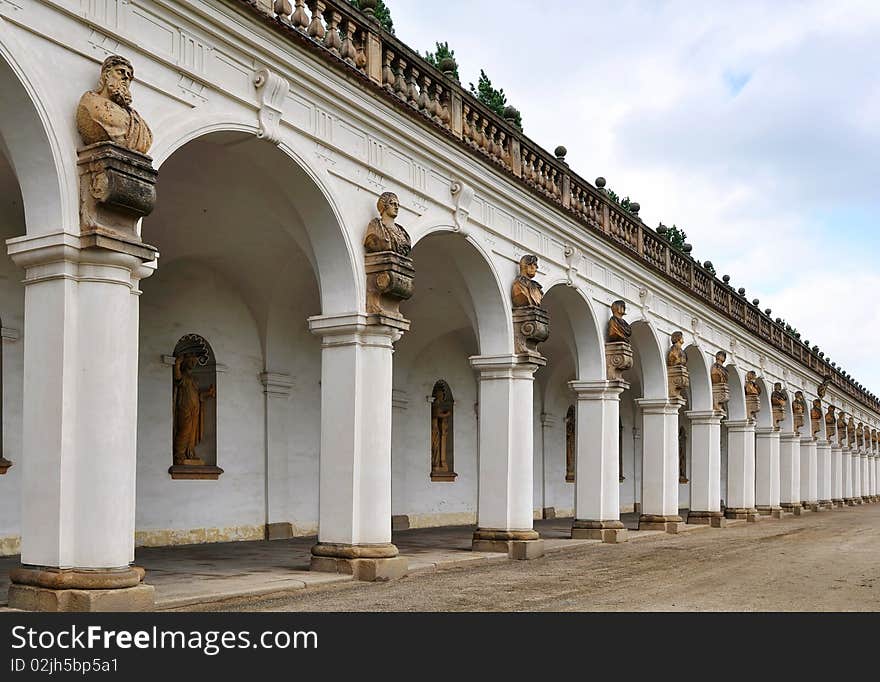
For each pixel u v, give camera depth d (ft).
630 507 139.44
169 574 43.06
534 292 59.98
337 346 45.73
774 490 126.21
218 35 37.86
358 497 44.96
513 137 61.82
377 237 45.88
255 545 60.80
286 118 41.55
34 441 30.91
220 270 63.16
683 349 92.73
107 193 30.55
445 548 61.26
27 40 30.17
